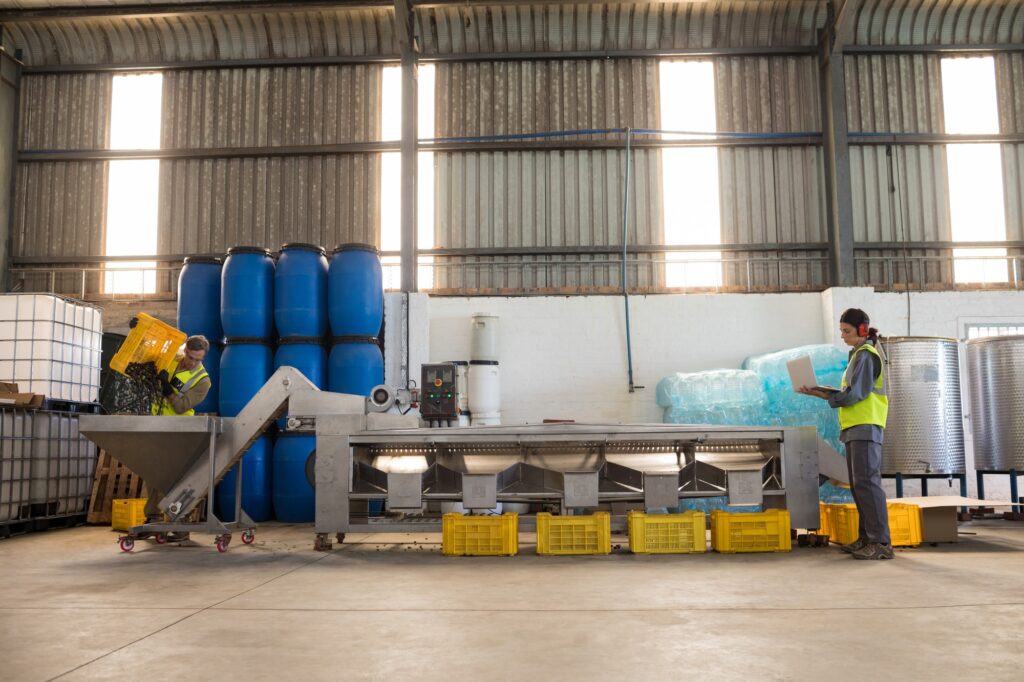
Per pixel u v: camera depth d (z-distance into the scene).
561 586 4.30
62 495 7.89
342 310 8.95
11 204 11.37
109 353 9.99
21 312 7.61
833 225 10.90
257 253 9.02
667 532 5.84
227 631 3.19
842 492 8.17
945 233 11.11
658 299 10.31
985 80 11.35
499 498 6.21
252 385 8.73
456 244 11.13
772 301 10.33
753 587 4.21
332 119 11.34
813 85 11.29
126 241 11.31
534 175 11.24
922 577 4.51
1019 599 3.80
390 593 4.10
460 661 2.68
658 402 9.95
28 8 11.11
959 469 8.24
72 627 3.29
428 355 10.12
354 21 11.23
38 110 11.51
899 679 2.42
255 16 11.20
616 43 11.34
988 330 10.29
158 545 6.46
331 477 6.13
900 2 11.10
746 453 6.71
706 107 11.31
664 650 2.81
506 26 11.24
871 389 5.34
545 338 10.28
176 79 11.48
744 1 10.94
